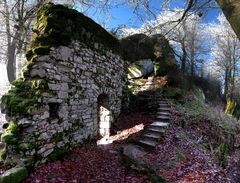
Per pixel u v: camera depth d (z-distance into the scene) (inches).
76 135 239.8
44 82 189.8
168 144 268.8
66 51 221.6
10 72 538.9
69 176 176.7
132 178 189.3
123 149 258.4
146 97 442.9
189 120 342.6
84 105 256.4
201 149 260.4
